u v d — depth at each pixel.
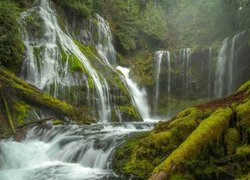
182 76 21.73
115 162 6.54
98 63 18.08
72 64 15.52
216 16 24.23
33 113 11.77
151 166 5.64
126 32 24.89
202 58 21.25
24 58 14.51
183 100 21.53
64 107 12.30
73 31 20.25
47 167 7.46
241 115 5.23
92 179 6.28
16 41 14.27
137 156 6.07
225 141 5.16
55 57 15.58
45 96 12.40
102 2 24.98
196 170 4.75
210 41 24.05
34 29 16.39
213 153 5.07
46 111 12.21
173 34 26.58
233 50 19.48
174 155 4.77
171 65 22.05
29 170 7.40
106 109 15.64
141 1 29.36
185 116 6.33
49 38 16.69
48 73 15.03
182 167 4.68
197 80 21.31
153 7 28.09
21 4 18.22
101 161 7.03
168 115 20.73
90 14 21.91
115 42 24.28
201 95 21.19
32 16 16.86
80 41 20.33
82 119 12.34
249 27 19.80
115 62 22.75
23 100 12.01
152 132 6.67
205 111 5.86
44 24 17.00
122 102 16.61
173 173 4.59
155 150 5.85
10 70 13.80
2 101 11.01
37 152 8.30
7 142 8.75
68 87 14.79
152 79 21.84
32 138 9.41
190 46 24.56
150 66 22.39
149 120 18.72
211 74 20.86
